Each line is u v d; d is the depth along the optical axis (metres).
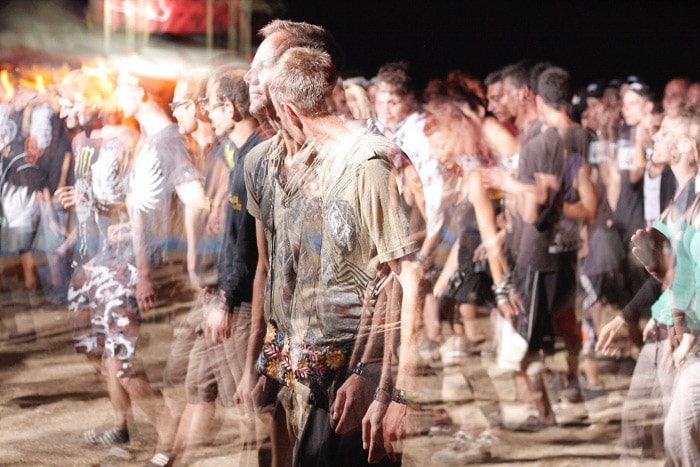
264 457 3.43
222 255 3.85
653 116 6.16
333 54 2.93
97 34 12.80
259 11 13.50
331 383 2.79
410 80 5.89
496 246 5.38
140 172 4.48
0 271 7.97
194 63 4.77
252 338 3.50
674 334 3.45
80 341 4.91
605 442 4.93
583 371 6.25
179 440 4.38
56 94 7.61
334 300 2.79
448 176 5.55
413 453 4.71
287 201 2.89
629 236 6.16
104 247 4.62
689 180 3.47
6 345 7.11
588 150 5.39
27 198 7.84
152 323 6.20
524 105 5.98
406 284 2.70
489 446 4.77
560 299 5.40
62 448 4.84
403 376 2.71
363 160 2.70
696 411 3.29
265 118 3.09
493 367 6.10
